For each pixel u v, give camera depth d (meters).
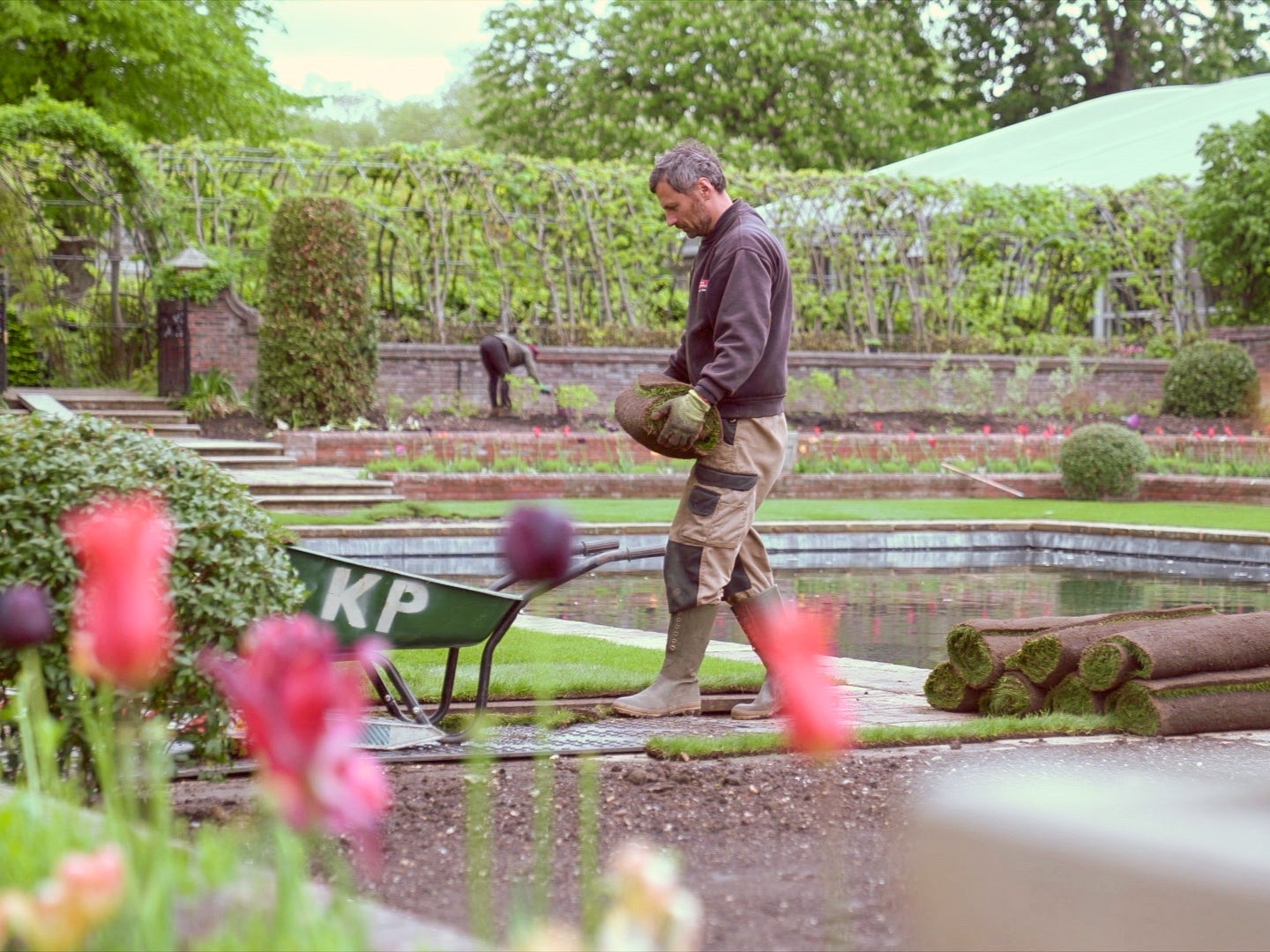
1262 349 23.42
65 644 3.19
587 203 22.44
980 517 14.77
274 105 29.89
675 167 4.88
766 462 4.97
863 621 8.84
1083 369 23.05
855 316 24.06
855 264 23.72
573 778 3.71
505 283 21.89
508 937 2.36
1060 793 1.28
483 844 3.01
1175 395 22.69
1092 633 4.88
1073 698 4.82
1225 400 22.22
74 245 20.98
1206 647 4.71
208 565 3.38
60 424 3.44
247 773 3.75
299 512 14.20
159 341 18.47
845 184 23.62
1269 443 18.91
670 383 4.88
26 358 19.58
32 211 19.69
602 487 16.61
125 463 3.38
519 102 37.38
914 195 23.84
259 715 1.02
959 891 1.26
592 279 22.81
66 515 3.24
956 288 24.45
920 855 1.33
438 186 21.61
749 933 2.40
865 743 4.32
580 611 9.43
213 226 20.72
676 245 22.80
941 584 11.09
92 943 1.57
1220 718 4.63
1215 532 12.86
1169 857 1.17
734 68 35.34
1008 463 18.75
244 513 3.52
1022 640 5.05
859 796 3.51
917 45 42.25
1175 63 43.41
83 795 3.15
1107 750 4.32
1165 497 17.73
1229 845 1.15
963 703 5.14
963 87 43.59
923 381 22.44
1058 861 1.20
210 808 3.24
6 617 2.09
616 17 36.78
